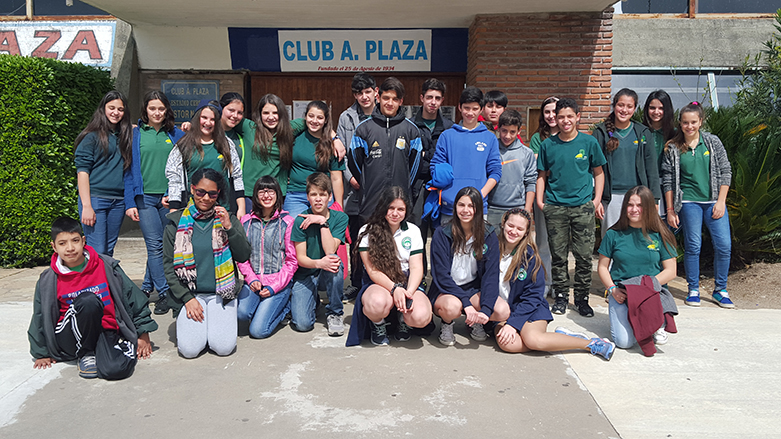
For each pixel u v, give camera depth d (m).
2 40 8.01
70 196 6.39
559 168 4.29
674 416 2.63
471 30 7.58
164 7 6.87
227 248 3.44
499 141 4.52
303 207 4.38
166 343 3.66
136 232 8.09
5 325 3.96
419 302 3.50
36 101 5.93
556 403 2.76
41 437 2.42
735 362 3.34
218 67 7.98
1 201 5.89
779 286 4.99
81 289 3.05
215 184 3.37
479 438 2.41
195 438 2.41
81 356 3.15
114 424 2.54
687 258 4.70
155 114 4.24
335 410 2.67
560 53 7.24
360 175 4.35
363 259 3.59
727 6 8.60
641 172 4.57
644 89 8.66
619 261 3.71
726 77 8.59
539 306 3.55
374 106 4.57
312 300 3.89
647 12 8.62
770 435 2.46
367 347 3.58
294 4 6.72
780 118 5.82
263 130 4.21
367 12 7.06
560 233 4.32
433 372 3.15
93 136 4.08
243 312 3.67
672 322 3.54
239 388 2.93
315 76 8.09
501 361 3.34
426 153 4.49
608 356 3.35
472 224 3.51
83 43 7.86
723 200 4.59
